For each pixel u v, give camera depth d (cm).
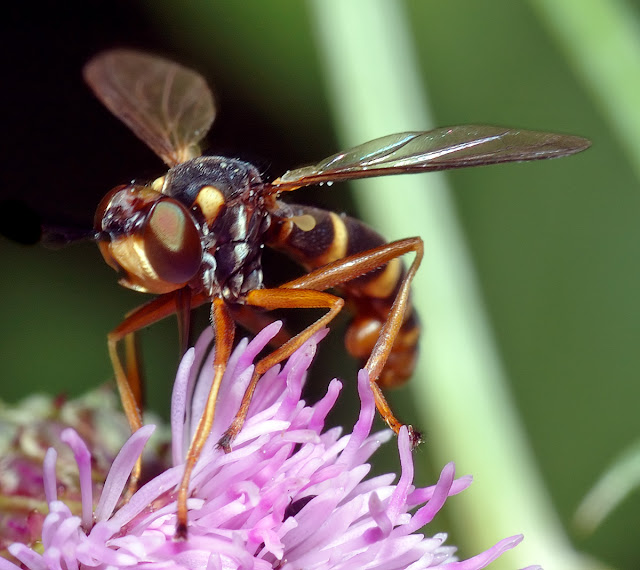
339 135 9
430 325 9
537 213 9
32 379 9
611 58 9
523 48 9
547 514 8
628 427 9
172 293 7
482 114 9
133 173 9
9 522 7
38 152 9
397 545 7
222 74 10
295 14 10
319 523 7
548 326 9
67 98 9
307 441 7
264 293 7
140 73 8
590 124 9
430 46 9
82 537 7
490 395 9
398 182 9
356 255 7
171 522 7
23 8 10
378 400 7
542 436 9
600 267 9
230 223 7
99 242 7
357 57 9
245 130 10
